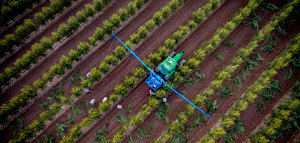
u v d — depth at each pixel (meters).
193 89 22.39
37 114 21.36
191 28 24.16
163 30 24.95
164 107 21.62
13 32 24.70
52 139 20.19
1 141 20.42
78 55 22.34
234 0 26.33
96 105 21.77
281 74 22.80
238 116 21.36
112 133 20.69
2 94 22.00
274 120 19.47
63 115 21.30
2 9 23.27
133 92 22.31
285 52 22.66
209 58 23.69
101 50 23.92
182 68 20.98
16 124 20.97
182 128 20.81
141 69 22.00
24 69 22.67
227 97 22.12
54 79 22.47
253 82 22.50
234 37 24.66
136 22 25.33
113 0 26.25
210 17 25.62
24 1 24.12
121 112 21.50
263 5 25.92
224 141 20.42
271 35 24.52
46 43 22.34
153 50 24.09
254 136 20.34
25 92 20.14
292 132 20.41
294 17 25.12
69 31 23.42
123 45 24.08
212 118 21.34
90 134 20.62
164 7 23.80
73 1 25.97
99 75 21.67
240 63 22.94
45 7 25.30
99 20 25.36
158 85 20.97
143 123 21.08
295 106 19.53
